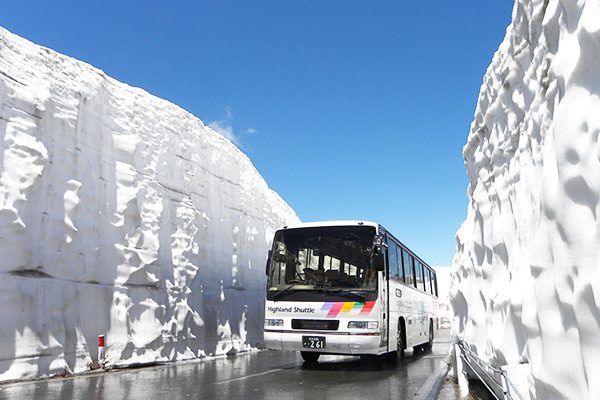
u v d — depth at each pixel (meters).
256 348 19.03
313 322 9.84
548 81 4.03
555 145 3.21
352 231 10.21
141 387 8.32
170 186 15.55
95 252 11.83
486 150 6.57
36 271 10.20
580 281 2.89
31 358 9.58
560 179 3.16
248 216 21.33
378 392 7.61
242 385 8.47
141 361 12.35
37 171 10.34
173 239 15.27
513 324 4.80
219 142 20.05
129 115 14.27
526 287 4.18
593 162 2.83
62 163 11.28
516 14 5.00
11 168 9.88
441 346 19.30
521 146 4.91
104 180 12.64
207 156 18.38
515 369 4.41
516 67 5.19
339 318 9.71
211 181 18.44
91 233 11.84
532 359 3.88
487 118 6.35
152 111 15.47
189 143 17.19
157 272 13.85
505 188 5.58
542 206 3.64
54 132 11.16
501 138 5.85
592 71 2.95
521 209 4.75
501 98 5.72
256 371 10.75
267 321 10.23
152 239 13.80
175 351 13.92
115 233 12.68
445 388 7.88
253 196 22.38
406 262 12.90
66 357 10.46
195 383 8.78
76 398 7.20
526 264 4.46
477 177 7.27
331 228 10.35
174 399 7.05
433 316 17.56
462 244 8.28
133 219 13.36
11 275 9.58
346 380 9.02
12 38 10.83
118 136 13.46
